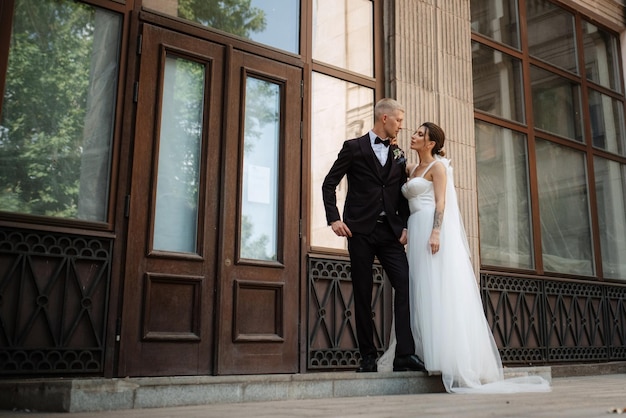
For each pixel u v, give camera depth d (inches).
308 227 191.3
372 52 221.5
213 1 187.2
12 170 146.4
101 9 165.3
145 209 160.6
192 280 163.9
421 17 229.9
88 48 161.6
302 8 205.2
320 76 205.9
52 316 141.8
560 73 287.9
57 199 150.9
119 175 158.2
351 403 104.8
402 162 162.6
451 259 154.4
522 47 273.4
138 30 168.2
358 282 154.3
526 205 259.6
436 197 158.9
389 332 200.4
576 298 265.0
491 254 242.1
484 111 250.8
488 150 250.8
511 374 159.2
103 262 151.5
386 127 161.5
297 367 178.7
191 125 174.9
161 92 168.4
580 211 281.7
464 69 239.5
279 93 194.4
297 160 192.7
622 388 152.8
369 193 156.0
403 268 156.4
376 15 224.4
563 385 170.4
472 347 149.6
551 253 265.1
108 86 163.2
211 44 180.7
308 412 86.2
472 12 258.7
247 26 193.3
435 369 145.3
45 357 139.0
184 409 96.3
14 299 137.6
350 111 211.2
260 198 184.2
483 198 244.8
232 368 166.4
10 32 150.5
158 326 157.1
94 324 147.5
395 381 137.3
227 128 178.5
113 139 159.6
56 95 155.2
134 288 154.9
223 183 174.2
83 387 95.8
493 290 234.7
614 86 316.2
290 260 184.4
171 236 166.2
